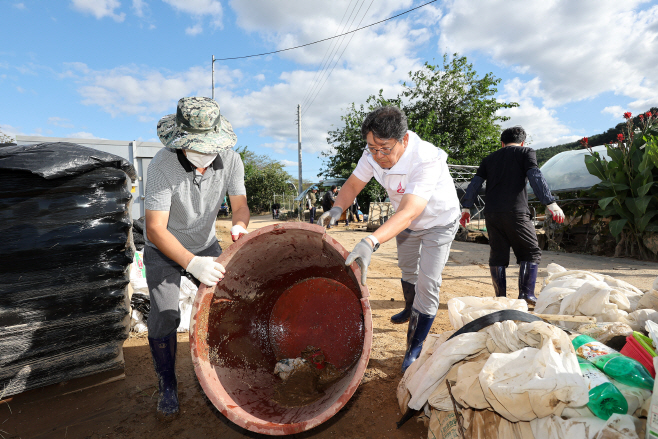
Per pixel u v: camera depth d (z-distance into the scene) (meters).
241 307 2.12
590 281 2.25
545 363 1.33
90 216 1.91
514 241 3.27
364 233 12.33
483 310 1.92
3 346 1.79
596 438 1.19
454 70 21.22
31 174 1.75
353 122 22.75
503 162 3.25
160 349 1.88
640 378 1.35
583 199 7.19
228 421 1.87
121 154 6.03
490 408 1.40
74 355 2.01
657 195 6.11
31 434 1.76
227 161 2.02
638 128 6.96
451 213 2.27
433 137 20.62
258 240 1.74
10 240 1.73
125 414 1.92
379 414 1.89
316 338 2.29
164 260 1.91
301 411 1.67
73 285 1.91
